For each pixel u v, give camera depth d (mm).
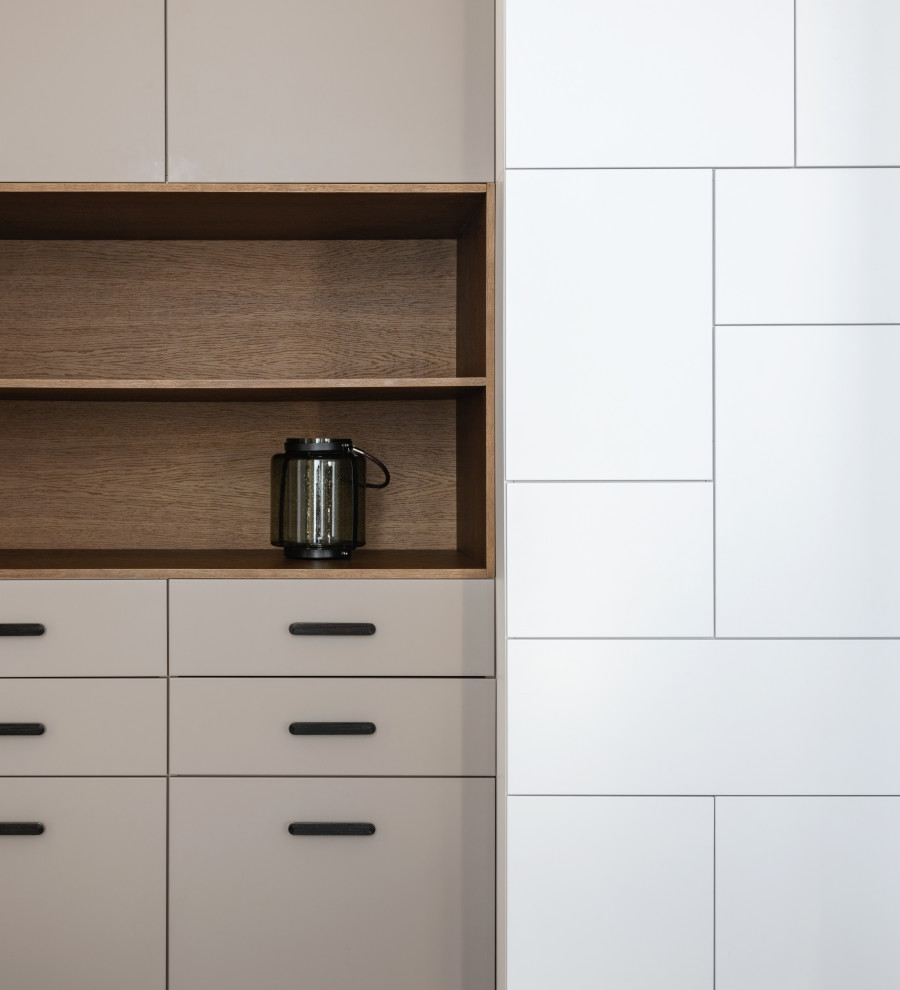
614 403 1530
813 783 1539
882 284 1527
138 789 1636
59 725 1633
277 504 1919
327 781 1644
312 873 1644
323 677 1646
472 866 1650
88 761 1634
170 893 1637
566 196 1524
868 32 1522
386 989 1649
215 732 1639
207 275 2086
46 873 1633
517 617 1535
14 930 1632
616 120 1524
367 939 1648
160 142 1646
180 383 1673
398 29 1659
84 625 1633
